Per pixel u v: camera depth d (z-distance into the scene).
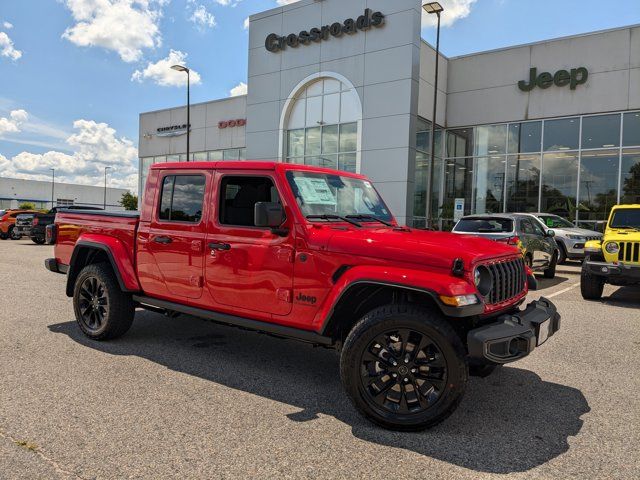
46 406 3.61
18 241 24.22
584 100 19.95
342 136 22.62
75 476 2.66
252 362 4.83
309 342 3.92
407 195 20.52
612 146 19.56
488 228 10.75
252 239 4.13
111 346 5.28
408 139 20.39
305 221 3.89
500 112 22.03
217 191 4.42
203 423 3.39
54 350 5.07
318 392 4.05
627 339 5.99
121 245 5.18
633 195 19.23
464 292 3.17
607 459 2.97
